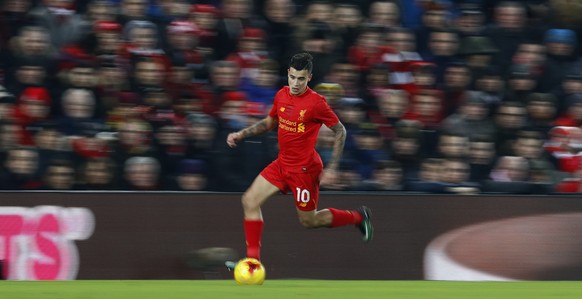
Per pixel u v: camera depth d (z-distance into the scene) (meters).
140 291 18.42
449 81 31.05
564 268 27.39
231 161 28.22
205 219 26.45
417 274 27.12
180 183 27.78
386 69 30.70
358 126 29.42
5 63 28.36
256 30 30.64
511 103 30.88
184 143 28.09
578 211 27.66
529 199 27.58
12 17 28.97
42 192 25.48
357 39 31.08
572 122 31.44
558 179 30.23
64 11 29.42
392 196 27.23
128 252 25.92
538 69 31.86
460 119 30.28
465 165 29.53
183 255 26.22
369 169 29.09
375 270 26.97
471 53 31.55
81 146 27.45
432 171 29.33
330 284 22.69
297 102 20.22
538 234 27.48
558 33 32.22
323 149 28.73
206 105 29.16
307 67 19.78
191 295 17.61
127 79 28.98
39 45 28.48
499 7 32.44
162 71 29.19
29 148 27.09
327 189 28.41
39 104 27.59
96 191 25.92
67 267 25.52
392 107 30.08
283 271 26.56
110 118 28.27
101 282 22.31
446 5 32.47
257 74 30.02
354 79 30.59
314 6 31.09
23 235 25.25
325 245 26.88
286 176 20.84
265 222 26.66
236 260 26.45
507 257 27.33
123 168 27.62
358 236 27.02
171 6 30.42
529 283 24.72
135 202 26.12
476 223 27.38
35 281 23.00
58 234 25.52
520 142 30.39
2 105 27.45
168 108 28.86
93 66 28.84
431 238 27.27
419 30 31.77
